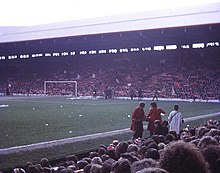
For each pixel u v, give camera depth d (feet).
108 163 18.74
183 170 9.70
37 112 100.78
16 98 178.50
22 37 215.51
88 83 210.18
